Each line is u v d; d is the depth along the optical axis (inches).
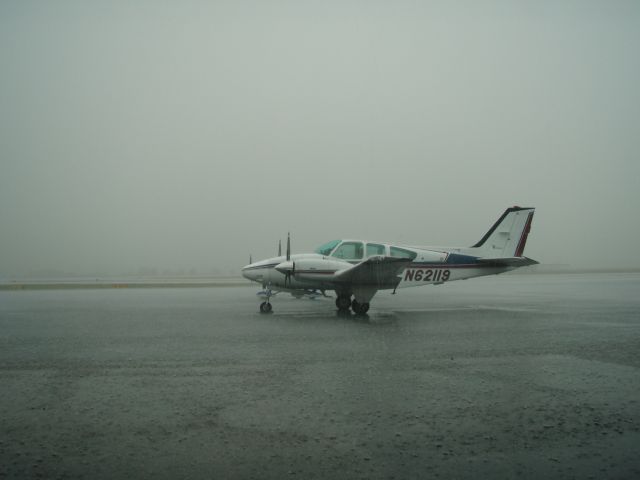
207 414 162.9
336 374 220.7
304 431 146.3
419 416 160.2
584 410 166.2
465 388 195.5
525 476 115.7
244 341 317.1
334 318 462.9
